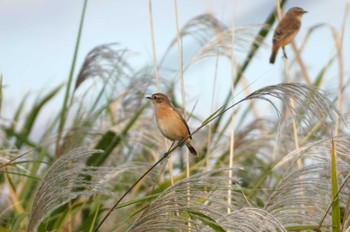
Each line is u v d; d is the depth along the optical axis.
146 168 13.24
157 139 15.42
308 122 8.42
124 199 12.52
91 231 9.63
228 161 15.08
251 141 15.19
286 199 9.02
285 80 13.16
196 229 8.04
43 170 14.55
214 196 8.12
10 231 10.16
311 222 9.02
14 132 15.50
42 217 9.01
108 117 16.12
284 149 14.27
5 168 12.52
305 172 9.01
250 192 12.00
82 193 9.17
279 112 8.45
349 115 13.66
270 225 7.73
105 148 14.38
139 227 8.03
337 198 8.45
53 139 14.46
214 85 12.56
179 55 11.95
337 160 9.16
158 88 12.07
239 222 7.79
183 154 15.39
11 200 13.09
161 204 7.97
